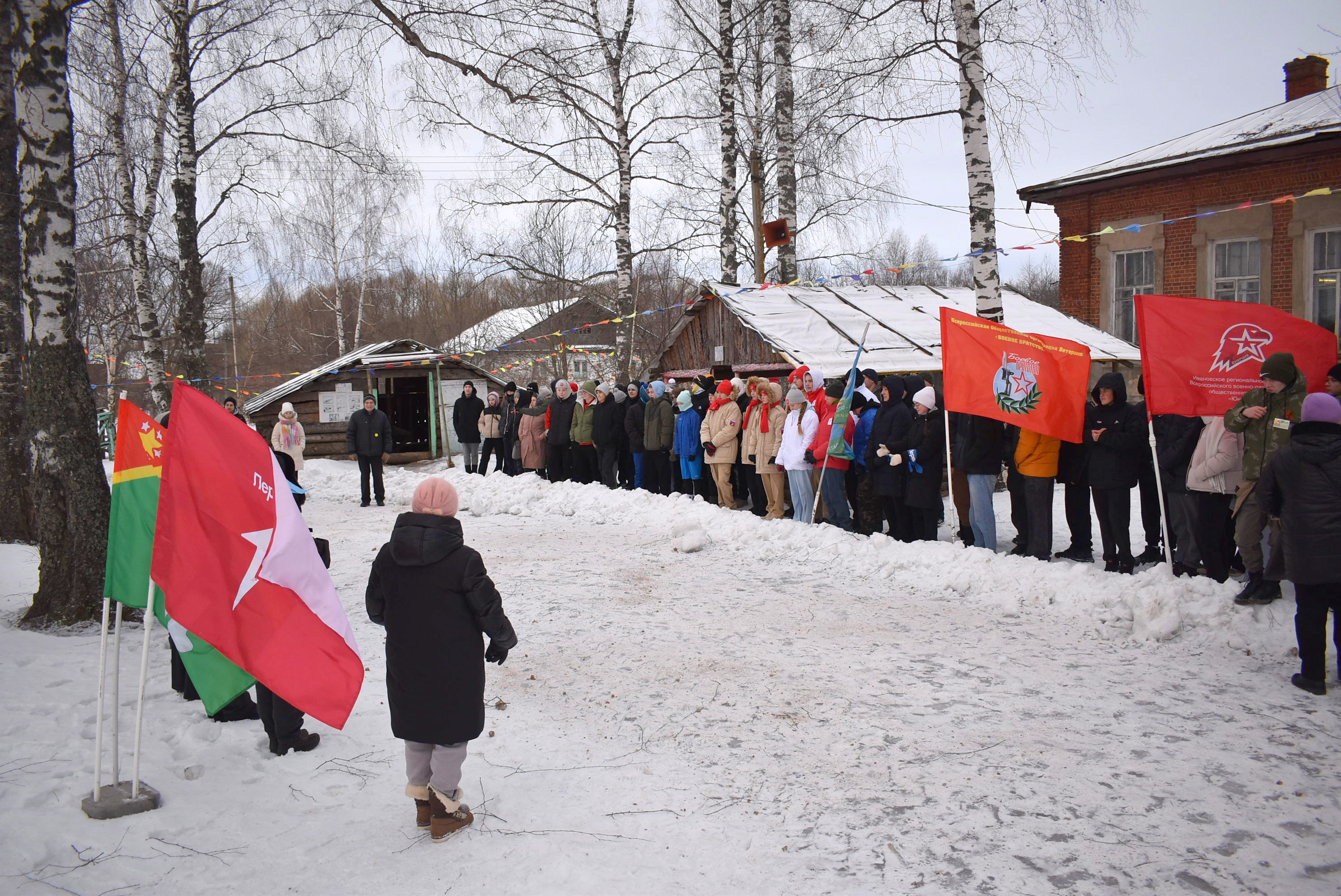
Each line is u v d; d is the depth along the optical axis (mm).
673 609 7254
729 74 16203
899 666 5688
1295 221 13695
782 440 10156
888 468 8891
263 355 43438
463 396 17094
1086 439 7781
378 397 22891
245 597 3936
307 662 4035
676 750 4602
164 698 5312
